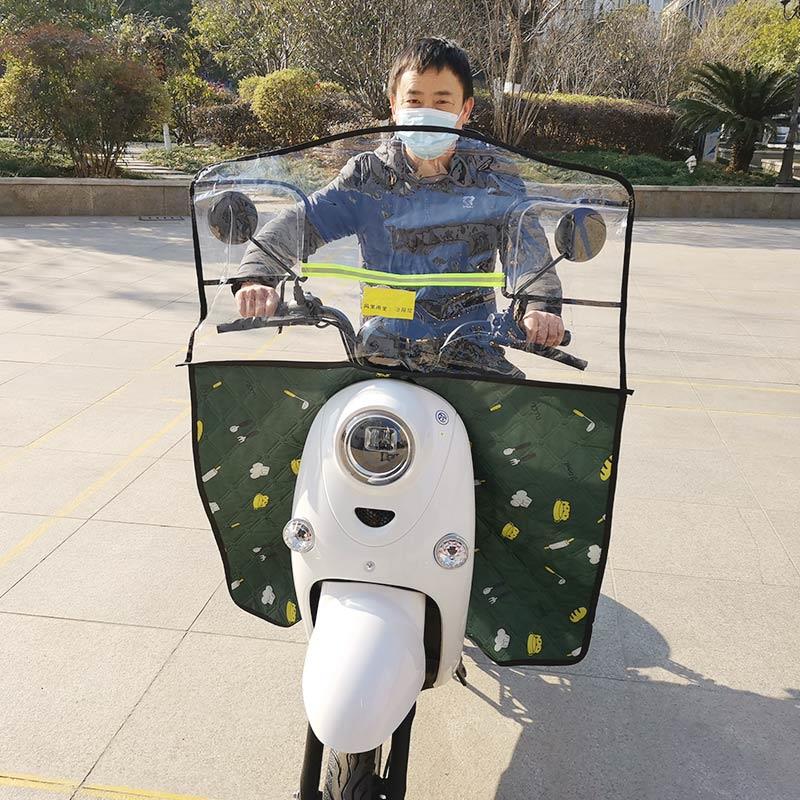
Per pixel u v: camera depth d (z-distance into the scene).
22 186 13.45
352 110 17.83
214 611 3.03
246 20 21.72
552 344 2.01
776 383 5.73
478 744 2.44
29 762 2.31
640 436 4.74
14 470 4.09
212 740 2.42
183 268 9.20
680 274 9.73
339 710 1.62
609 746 2.45
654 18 24.45
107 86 14.16
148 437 4.53
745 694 2.69
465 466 1.87
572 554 2.13
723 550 3.54
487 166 1.92
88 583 3.17
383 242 2.00
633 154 19.02
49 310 7.16
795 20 21.34
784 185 16.48
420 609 1.82
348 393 1.88
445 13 16.98
